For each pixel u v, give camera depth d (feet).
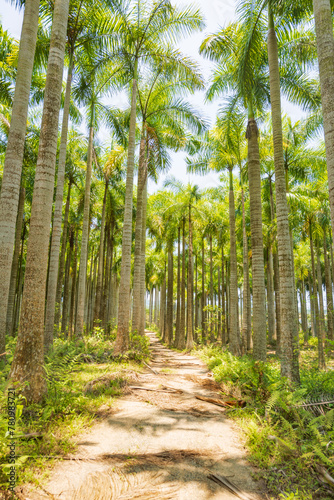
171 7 37.45
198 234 87.45
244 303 57.72
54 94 17.81
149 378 27.94
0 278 20.27
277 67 24.67
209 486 10.47
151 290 176.65
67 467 10.94
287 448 12.46
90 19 36.32
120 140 52.16
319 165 48.62
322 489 10.29
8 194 20.44
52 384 16.46
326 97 14.23
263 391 19.13
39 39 34.65
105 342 45.42
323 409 15.79
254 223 29.53
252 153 30.89
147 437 14.25
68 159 55.67
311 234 55.42
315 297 53.98
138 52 40.40
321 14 14.89
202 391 24.22
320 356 35.40
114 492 9.82
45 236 16.60
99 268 63.00
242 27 27.61
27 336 15.49
